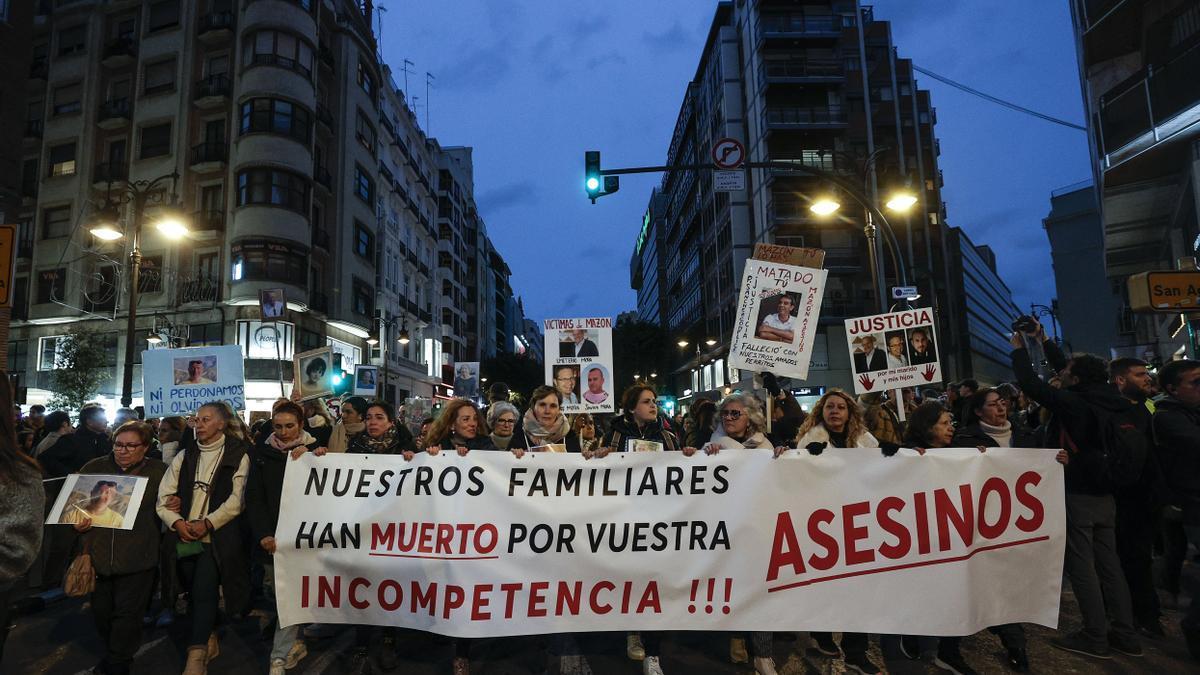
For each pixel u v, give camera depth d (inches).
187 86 1163.9
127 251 1146.7
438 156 2246.6
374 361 1418.6
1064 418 174.9
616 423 212.8
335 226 1283.2
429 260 2014.0
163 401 293.6
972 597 156.7
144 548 162.7
